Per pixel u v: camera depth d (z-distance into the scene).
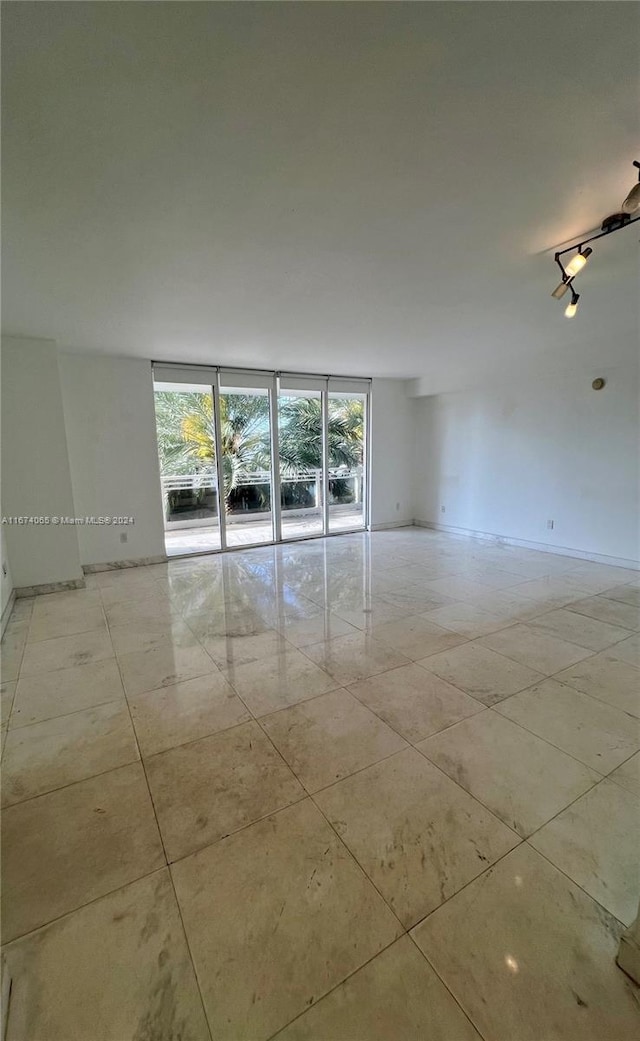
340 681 2.54
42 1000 1.08
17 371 3.99
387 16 1.07
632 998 1.06
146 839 1.52
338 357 5.12
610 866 1.40
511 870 1.39
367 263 2.47
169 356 4.91
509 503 6.06
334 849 1.47
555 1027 1.01
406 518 7.64
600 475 4.99
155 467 5.23
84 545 4.93
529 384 5.64
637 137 1.49
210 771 1.84
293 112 1.36
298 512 6.98
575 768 1.83
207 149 1.51
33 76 1.20
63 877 1.39
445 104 1.34
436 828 1.55
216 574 4.85
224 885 1.36
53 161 1.54
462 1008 1.05
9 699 2.39
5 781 1.79
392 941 1.20
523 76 1.25
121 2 1.01
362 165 1.62
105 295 2.87
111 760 1.91
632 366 4.61
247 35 1.11
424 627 3.30
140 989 1.10
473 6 1.04
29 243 2.13
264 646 3.02
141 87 1.25
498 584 4.34
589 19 1.08
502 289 2.92
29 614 3.68
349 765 1.86
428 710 2.24
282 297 2.98
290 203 1.86
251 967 1.14
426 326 3.80
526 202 1.89
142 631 3.31
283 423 6.61
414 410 7.43
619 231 2.12
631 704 2.28
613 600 3.84
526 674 2.59
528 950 1.17
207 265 2.44
